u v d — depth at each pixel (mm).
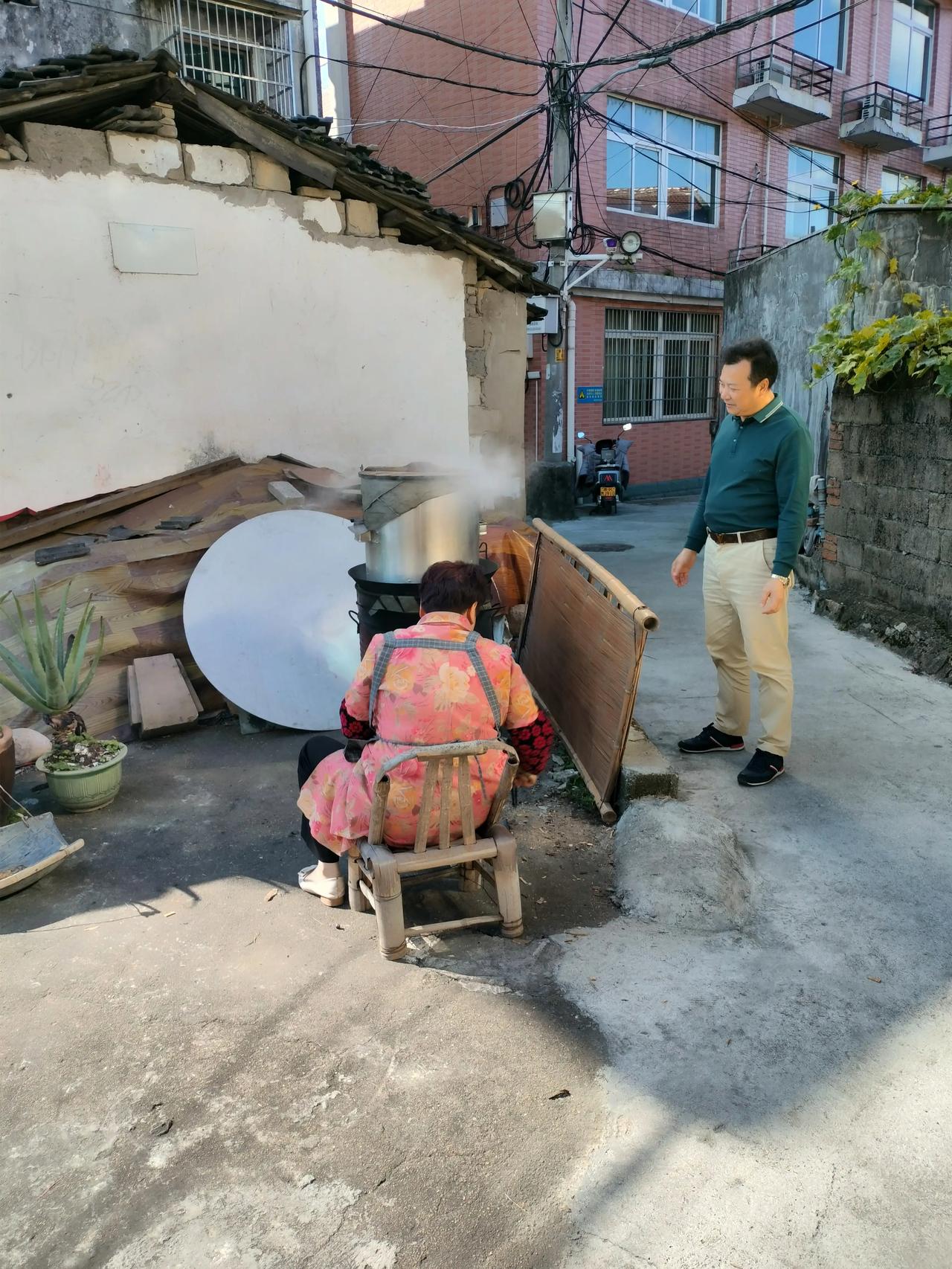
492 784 2646
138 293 5281
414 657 2537
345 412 6383
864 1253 1713
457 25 14469
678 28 15500
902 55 19984
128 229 5172
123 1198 1873
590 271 13586
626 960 2639
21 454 4969
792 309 9398
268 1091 2164
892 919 2812
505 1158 1950
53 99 4703
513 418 7547
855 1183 1867
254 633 4590
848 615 5969
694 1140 1983
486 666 2564
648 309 16516
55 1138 2037
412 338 6641
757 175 17594
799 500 3322
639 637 3188
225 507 5250
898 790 3668
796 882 3031
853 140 19031
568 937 2775
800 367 9117
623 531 11664
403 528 3520
